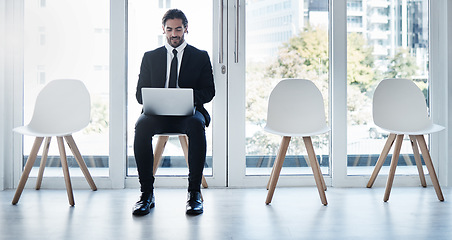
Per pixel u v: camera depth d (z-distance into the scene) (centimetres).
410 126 300
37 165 318
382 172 327
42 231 209
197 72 283
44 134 263
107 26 315
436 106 326
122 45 312
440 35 324
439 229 212
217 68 315
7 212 245
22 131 265
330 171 326
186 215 239
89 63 316
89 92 317
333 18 317
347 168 327
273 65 320
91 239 197
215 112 316
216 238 199
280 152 267
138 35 317
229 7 315
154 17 316
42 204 264
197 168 249
